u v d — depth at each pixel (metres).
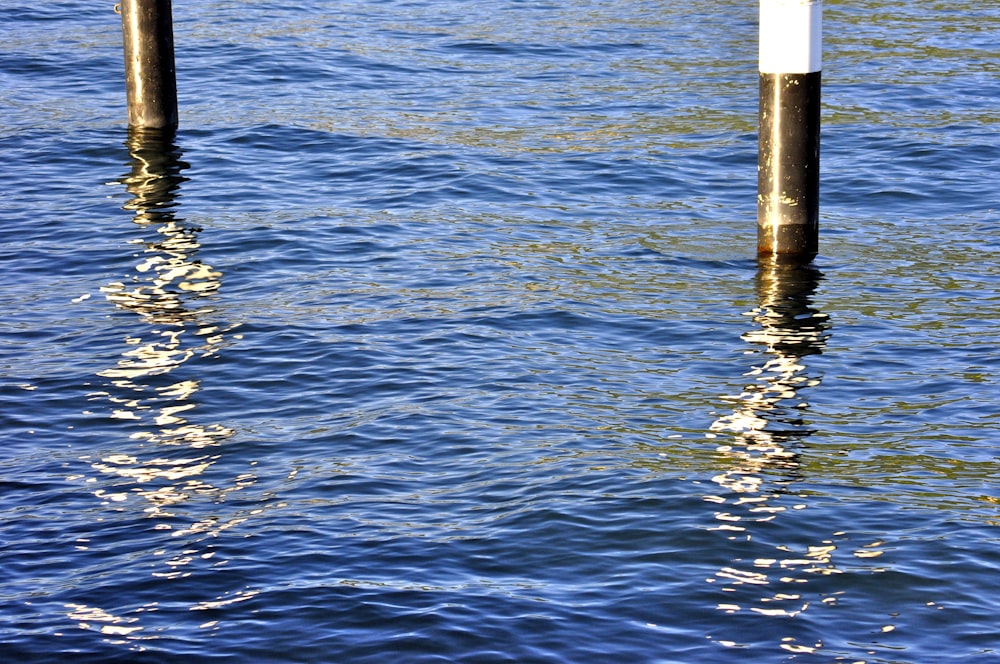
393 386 11.18
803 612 7.75
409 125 20.00
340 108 20.97
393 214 16.02
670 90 22.28
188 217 15.91
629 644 7.45
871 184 17.14
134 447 10.11
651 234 15.30
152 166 18.00
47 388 11.21
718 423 10.38
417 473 9.59
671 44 25.83
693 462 9.66
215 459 9.88
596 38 26.31
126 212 16.12
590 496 9.13
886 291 13.44
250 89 22.11
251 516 8.97
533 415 10.56
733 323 12.60
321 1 29.61
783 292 13.40
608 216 16.00
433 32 26.70
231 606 7.88
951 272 13.99
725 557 8.34
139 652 7.43
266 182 17.31
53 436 10.34
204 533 8.75
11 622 7.74
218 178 17.48
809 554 8.36
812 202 14.23
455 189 16.97
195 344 12.14
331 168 17.92
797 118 13.94
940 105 20.98
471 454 9.87
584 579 8.12
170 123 19.67
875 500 9.06
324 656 7.38
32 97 21.58
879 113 20.55
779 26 13.70
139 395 11.07
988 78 22.69
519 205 16.42
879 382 11.21
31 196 16.77
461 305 13.07
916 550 8.38
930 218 15.87
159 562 8.39
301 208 16.23
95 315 12.91
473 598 7.91
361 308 13.01
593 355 11.84
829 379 11.27
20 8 28.20
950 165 17.91
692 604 7.84
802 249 14.33
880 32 26.38
